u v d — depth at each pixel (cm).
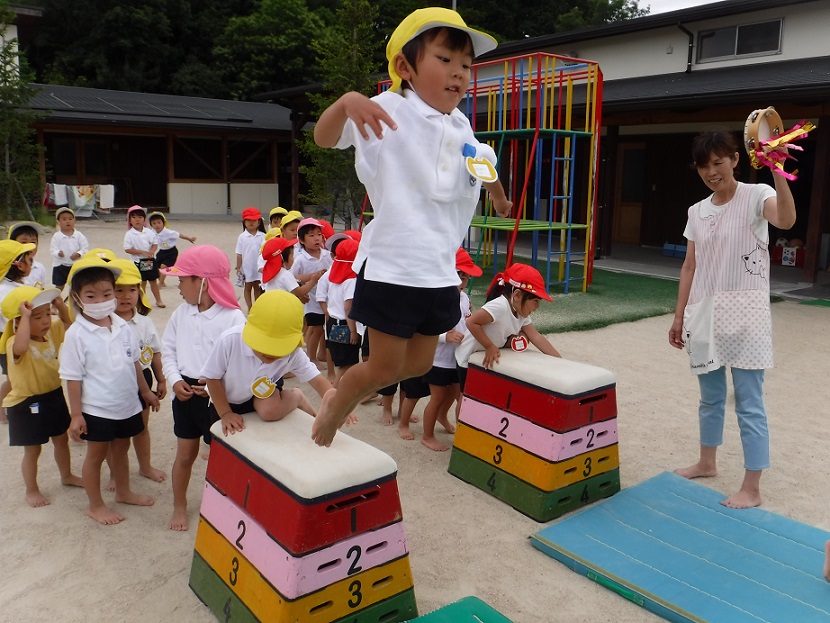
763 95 1041
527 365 430
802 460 493
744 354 407
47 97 2409
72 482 446
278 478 282
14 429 409
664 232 1708
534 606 329
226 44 3800
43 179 2223
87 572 351
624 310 984
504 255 1549
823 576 345
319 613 281
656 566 352
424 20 190
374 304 198
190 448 392
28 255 538
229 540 310
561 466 405
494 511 421
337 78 1792
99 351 386
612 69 1628
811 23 1309
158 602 328
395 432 550
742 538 380
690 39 1466
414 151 194
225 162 2588
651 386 666
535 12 3953
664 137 1673
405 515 413
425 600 330
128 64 3647
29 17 2355
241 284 952
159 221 1026
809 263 1198
